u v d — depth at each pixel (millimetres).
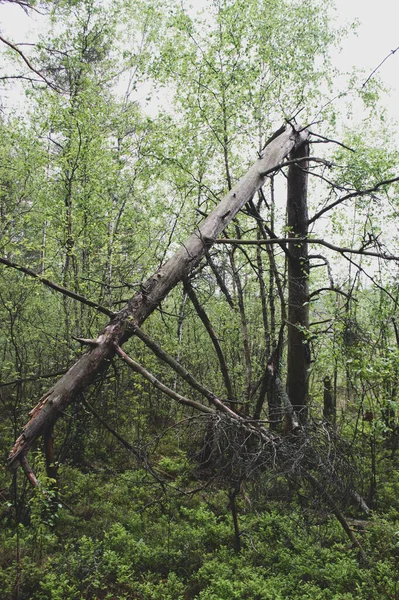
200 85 8641
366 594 4641
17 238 9648
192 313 11352
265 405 11148
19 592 4227
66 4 11078
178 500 7039
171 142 9133
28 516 5645
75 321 8883
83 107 8852
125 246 9969
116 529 5695
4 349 9984
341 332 6215
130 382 10453
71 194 8633
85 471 7957
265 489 5945
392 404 5613
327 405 9953
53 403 5219
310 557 5328
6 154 10523
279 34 8945
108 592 4582
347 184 8125
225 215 7445
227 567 4973
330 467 5562
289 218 9219
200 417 6008
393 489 7688
